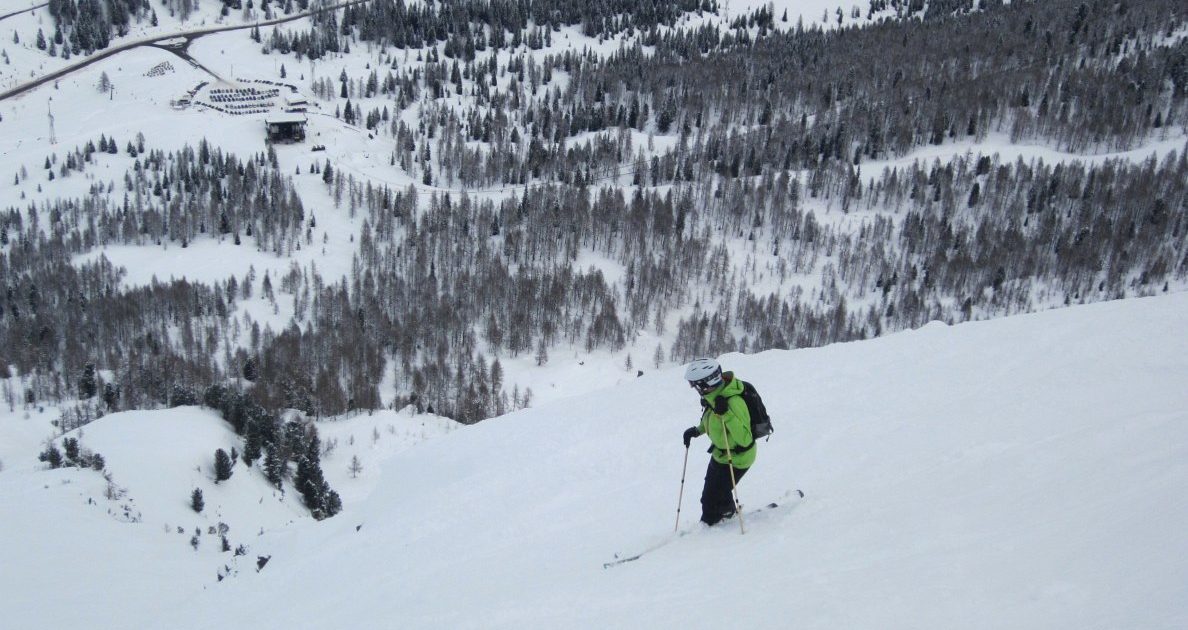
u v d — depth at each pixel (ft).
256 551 86.07
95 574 174.40
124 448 261.44
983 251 510.58
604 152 649.20
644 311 472.03
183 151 580.30
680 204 567.59
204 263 503.61
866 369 61.93
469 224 547.08
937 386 53.52
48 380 385.09
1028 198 551.18
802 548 27.94
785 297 503.61
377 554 49.52
